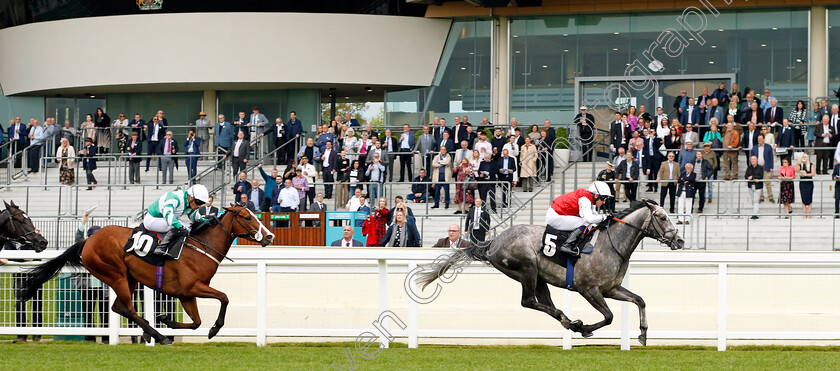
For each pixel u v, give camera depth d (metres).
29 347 9.05
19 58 24.22
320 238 15.79
